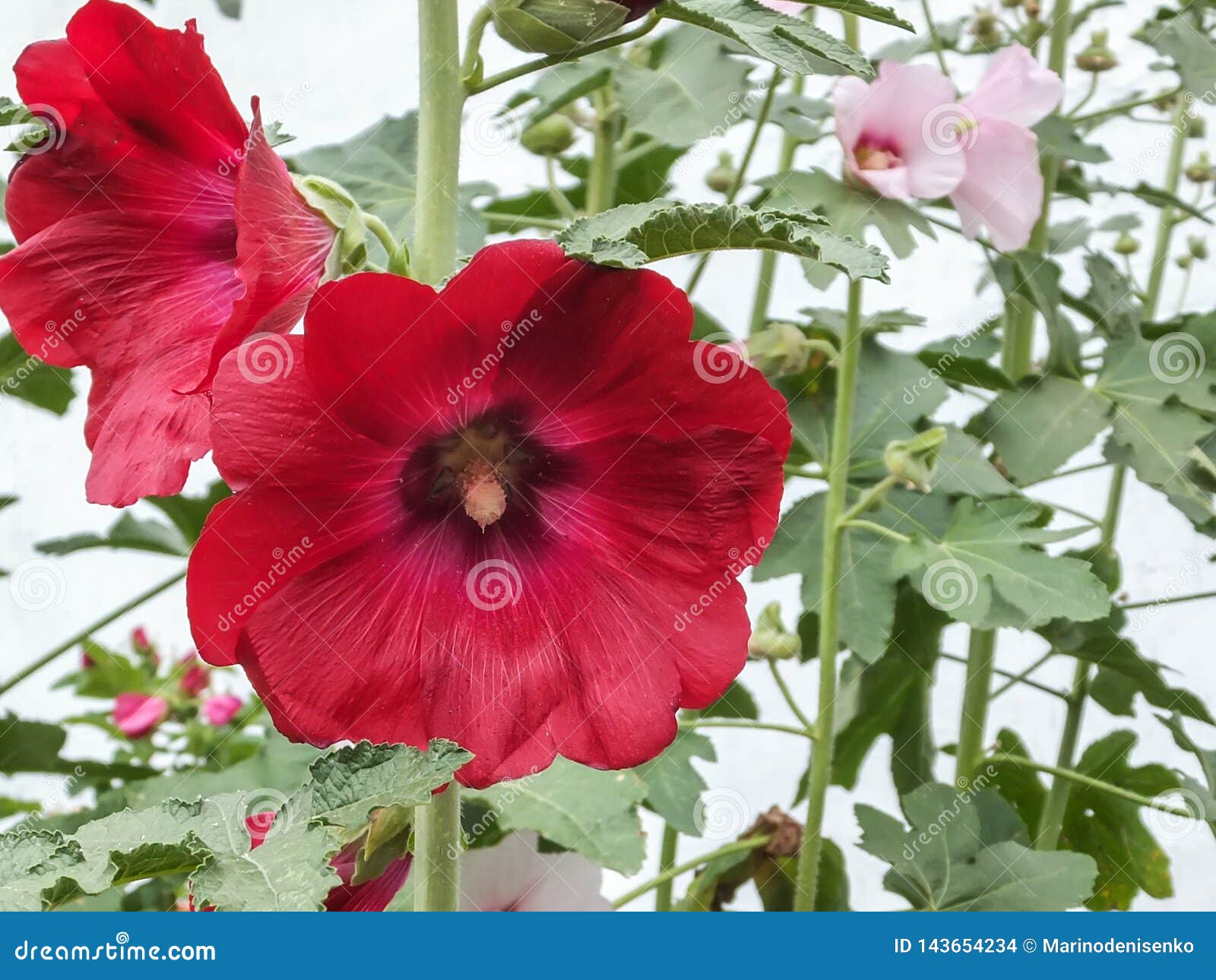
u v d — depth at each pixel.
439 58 0.52
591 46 0.51
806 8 0.71
